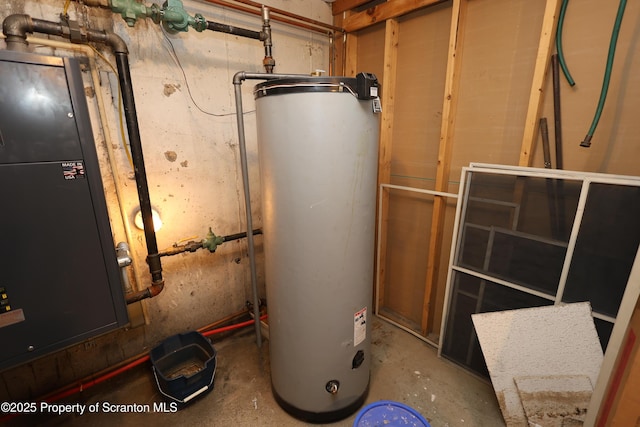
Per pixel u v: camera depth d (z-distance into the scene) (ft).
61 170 2.93
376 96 3.55
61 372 4.82
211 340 6.33
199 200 5.61
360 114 3.48
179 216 5.43
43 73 2.70
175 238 5.46
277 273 4.09
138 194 4.54
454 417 4.62
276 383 4.76
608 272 3.84
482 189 4.91
